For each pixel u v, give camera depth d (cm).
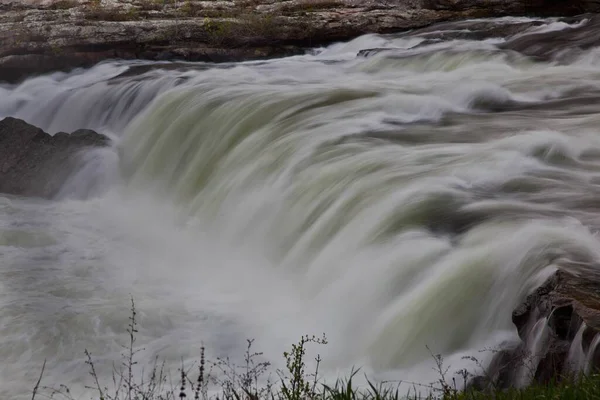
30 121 2127
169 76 2036
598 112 1436
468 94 1595
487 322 775
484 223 921
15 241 1293
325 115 1498
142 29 2438
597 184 1073
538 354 648
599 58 1855
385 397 640
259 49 2491
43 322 941
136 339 920
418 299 830
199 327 957
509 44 2122
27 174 1623
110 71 2314
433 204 1005
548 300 671
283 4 2703
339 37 2567
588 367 584
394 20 2581
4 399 782
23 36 2378
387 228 981
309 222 1119
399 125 1445
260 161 1360
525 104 1559
